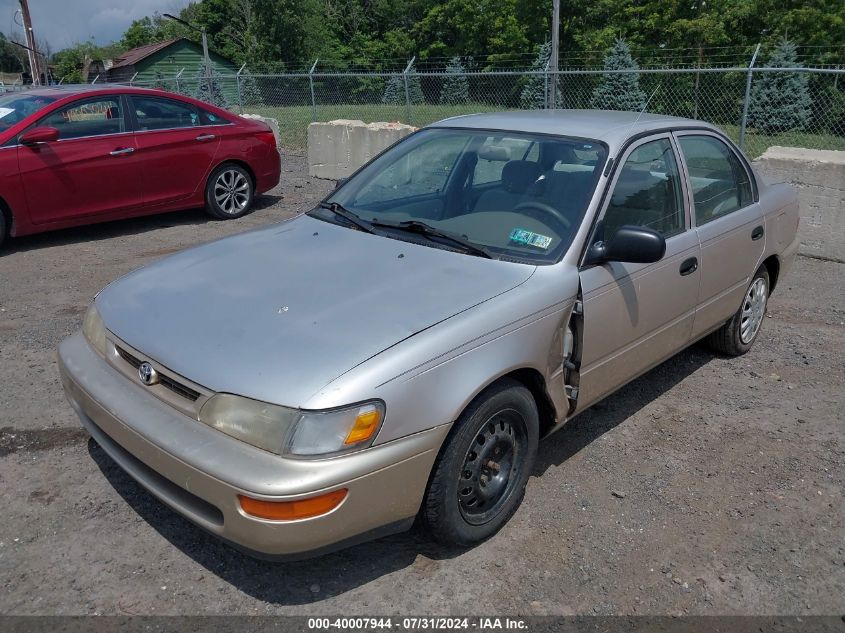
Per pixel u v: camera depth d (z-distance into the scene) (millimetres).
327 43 43031
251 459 2461
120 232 8352
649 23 26156
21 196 7262
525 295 3080
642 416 4262
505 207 3621
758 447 3941
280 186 11305
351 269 3254
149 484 2791
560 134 3854
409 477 2646
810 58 23156
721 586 2900
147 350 2838
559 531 3205
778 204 5020
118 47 70375
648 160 3863
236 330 2816
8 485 3445
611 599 2816
